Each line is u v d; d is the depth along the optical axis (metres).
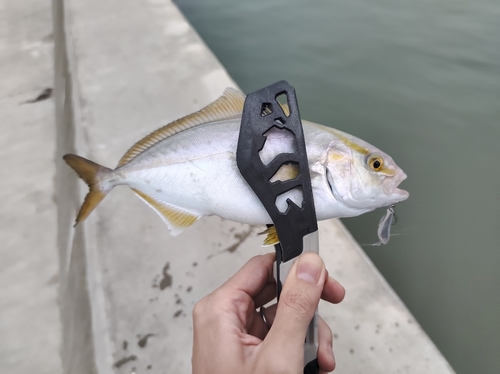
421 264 0.48
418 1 0.98
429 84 0.73
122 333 0.36
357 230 0.53
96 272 0.40
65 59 0.77
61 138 0.57
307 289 0.23
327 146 0.25
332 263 0.41
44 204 0.48
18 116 0.62
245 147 0.23
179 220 0.27
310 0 1.06
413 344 0.34
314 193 0.25
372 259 0.49
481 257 0.48
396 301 0.38
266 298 0.32
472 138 0.63
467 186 0.56
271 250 0.42
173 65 0.71
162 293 0.38
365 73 0.78
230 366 0.25
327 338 0.30
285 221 0.23
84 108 0.62
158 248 0.42
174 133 0.28
